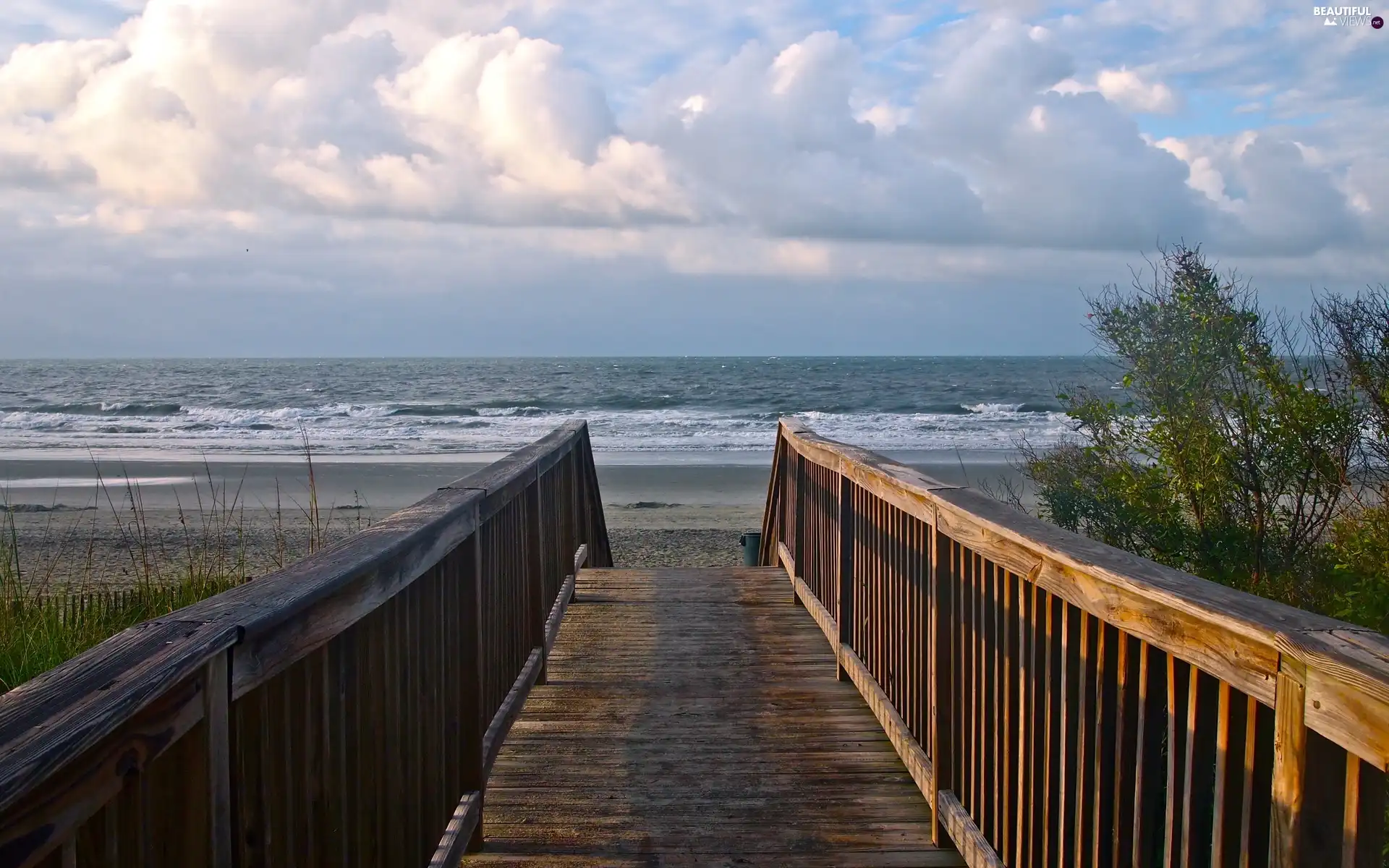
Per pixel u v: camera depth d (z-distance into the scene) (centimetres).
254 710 147
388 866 212
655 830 313
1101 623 191
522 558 431
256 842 147
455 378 6294
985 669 263
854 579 461
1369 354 465
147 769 116
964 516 266
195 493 1588
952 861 292
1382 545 432
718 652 529
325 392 4925
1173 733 161
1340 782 123
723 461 2172
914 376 6216
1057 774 215
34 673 436
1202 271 526
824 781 352
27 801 90
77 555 1028
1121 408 550
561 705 439
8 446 2445
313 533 628
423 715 247
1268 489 502
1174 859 161
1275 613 138
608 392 4856
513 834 311
